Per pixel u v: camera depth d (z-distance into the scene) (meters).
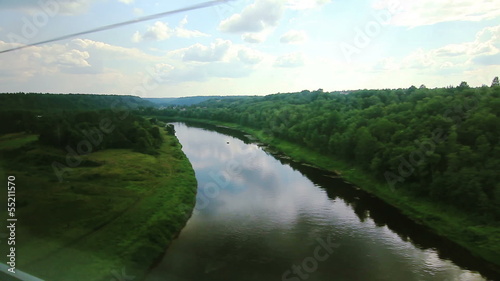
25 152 41.34
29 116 49.41
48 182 33.97
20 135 47.41
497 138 32.34
